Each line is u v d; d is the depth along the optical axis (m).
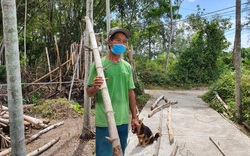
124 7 15.13
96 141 2.02
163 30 21.64
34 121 4.99
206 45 14.21
